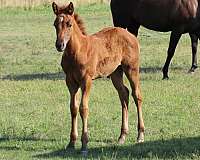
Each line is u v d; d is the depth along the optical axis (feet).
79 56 38.50
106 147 40.40
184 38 95.91
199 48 86.28
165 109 51.42
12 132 44.75
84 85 38.91
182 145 40.52
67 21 37.99
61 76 68.13
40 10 133.18
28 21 119.34
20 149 40.32
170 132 44.16
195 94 56.95
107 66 40.29
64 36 37.76
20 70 72.54
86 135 39.06
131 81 41.98
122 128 42.04
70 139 40.14
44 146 40.96
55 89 60.59
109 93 57.93
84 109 38.81
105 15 126.00
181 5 66.28
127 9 69.05
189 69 71.31
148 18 68.08
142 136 41.93
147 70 70.33
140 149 39.73
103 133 44.24
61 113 50.90
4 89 60.70
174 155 38.04
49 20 120.57
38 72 71.10
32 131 44.70
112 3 70.33
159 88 59.57
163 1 66.95
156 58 78.13
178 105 52.80
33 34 101.86
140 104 42.22
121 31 41.81
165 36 98.89
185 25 66.64
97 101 54.85
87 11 131.23
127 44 41.50
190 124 46.52
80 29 39.60
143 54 81.46
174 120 47.75
